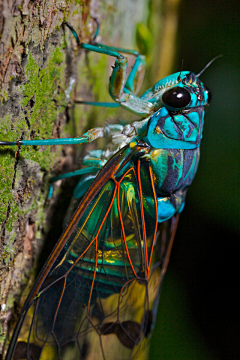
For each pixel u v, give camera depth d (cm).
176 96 19
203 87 19
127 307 19
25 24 18
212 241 23
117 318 19
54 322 18
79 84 20
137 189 19
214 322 22
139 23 22
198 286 23
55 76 19
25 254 19
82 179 20
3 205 18
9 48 18
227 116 22
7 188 18
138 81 21
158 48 23
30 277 19
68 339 18
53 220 20
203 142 23
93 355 19
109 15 21
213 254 23
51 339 18
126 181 19
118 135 20
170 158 19
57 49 19
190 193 23
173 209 19
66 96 20
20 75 18
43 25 18
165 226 20
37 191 19
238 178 22
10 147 18
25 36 18
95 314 19
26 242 19
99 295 19
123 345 19
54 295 18
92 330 19
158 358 22
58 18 19
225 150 22
